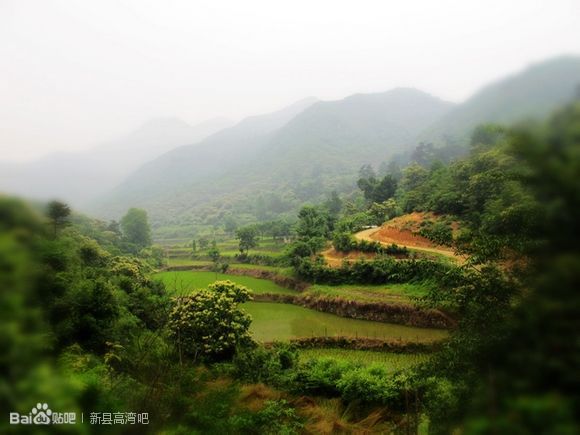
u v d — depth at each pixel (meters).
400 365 22.47
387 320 33.50
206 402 8.76
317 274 45.81
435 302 7.14
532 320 4.03
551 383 3.63
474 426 3.98
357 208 79.62
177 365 9.96
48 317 8.25
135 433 6.74
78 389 5.95
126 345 13.09
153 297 23.19
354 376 15.38
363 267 41.81
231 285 23.00
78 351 9.64
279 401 12.79
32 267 5.37
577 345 3.59
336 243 52.03
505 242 5.12
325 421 12.34
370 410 14.34
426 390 7.50
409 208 55.75
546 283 3.89
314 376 16.48
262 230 94.44
